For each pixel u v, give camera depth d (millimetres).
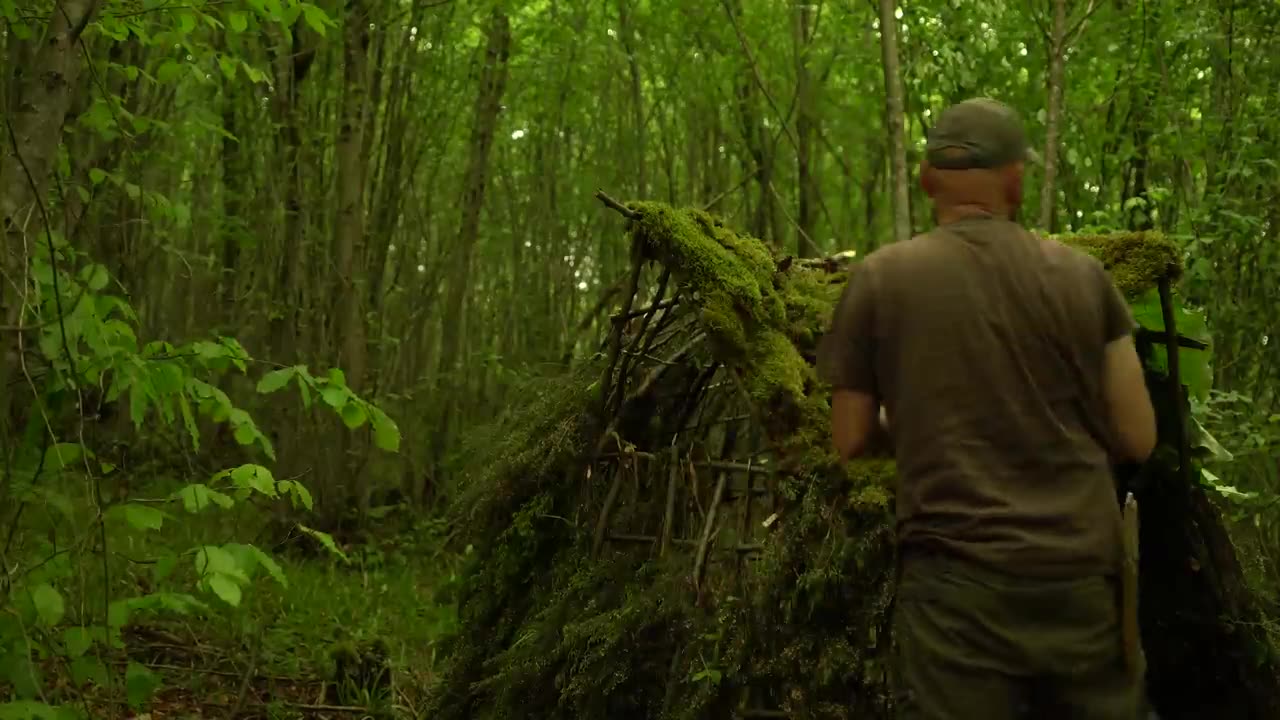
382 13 8664
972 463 1988
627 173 12281
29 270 3006
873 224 12102
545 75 11836
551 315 12062
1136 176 7184
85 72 4523
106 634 2889
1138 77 6801
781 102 11117
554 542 3729
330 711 4543
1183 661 2803
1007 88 7531
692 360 3467
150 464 7207
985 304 2029
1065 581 1939
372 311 9188
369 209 9516
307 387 3357
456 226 12234
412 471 9430
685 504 3367
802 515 2850
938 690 1945
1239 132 6047
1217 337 5809
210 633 5035
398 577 7129
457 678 3883
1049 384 2014
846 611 2701
